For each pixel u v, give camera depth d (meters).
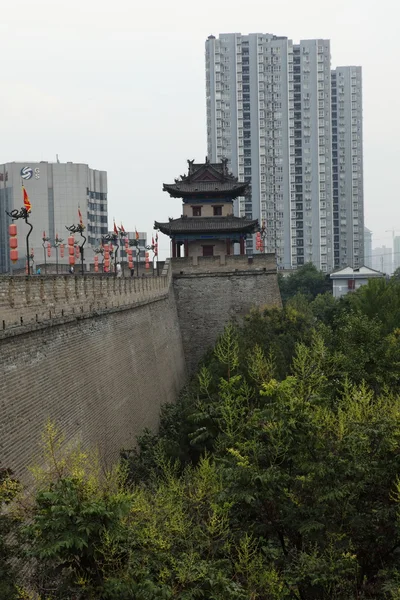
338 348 33.88
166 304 62.03
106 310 36.38
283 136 175.25
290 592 17.86
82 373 30.94
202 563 16.14
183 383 65.44
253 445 18.94
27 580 16.69
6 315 22.25
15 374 22.67
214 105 173.88
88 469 22.31
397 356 32.94
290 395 19.80
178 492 19.11
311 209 176.88
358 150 193.38
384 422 19.67
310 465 18.41
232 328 47.28
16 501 17.17
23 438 22.53
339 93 191.88
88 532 14.32
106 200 150.75
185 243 80.69
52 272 77.81
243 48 172.62
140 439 37.38
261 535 19.50
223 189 78.69
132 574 14.97
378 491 19.41
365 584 18.14
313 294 141.50
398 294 57.12
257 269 72.25
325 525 18.39
